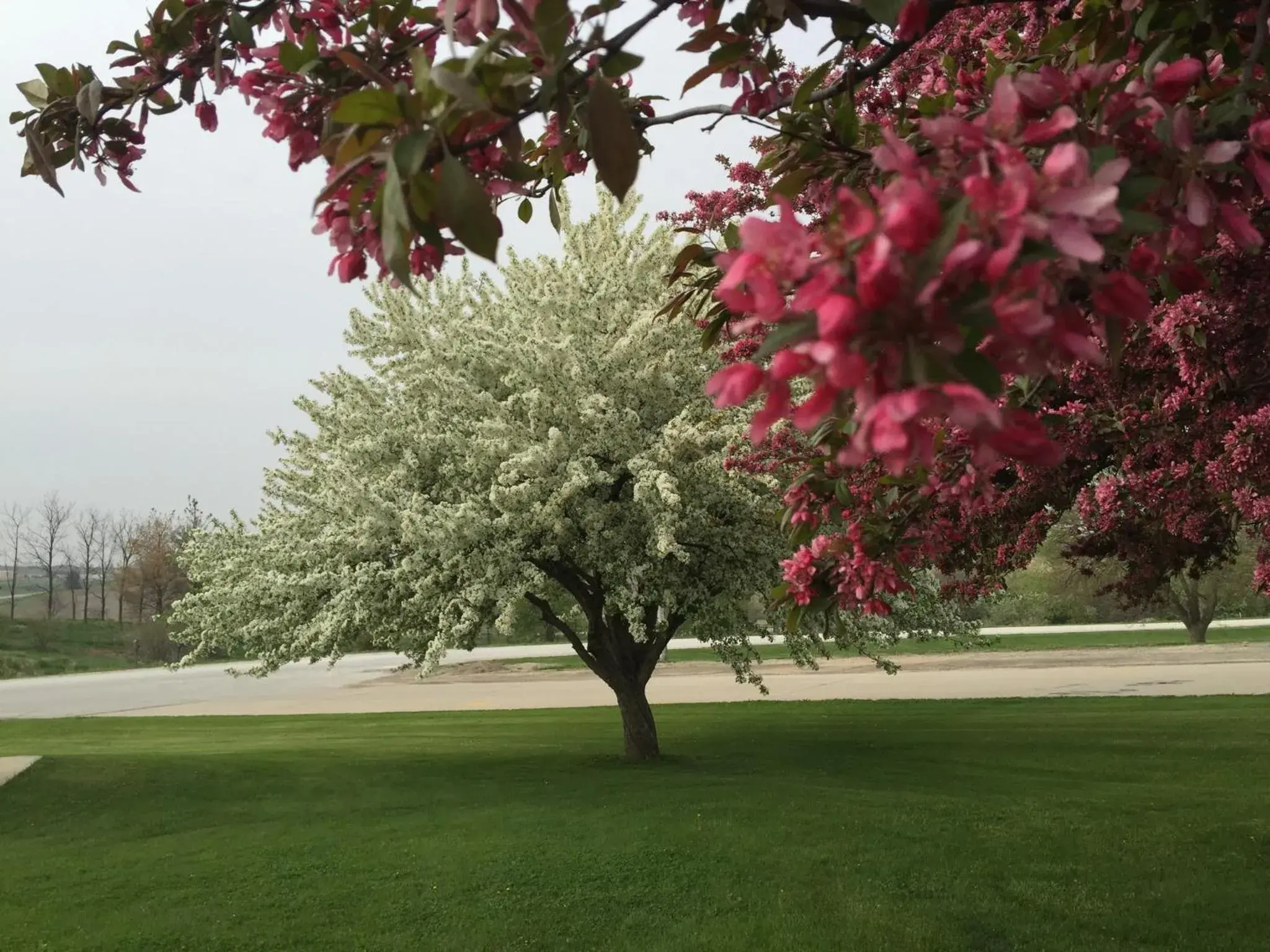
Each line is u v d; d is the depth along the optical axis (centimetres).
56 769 1319
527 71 142
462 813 974
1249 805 883
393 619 1196
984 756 1220
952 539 418
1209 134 159
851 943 571
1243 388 466
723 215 575
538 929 622
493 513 1177
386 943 611
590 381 1201
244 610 1265
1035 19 308
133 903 712
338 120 131
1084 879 673
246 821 996
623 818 895
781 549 1166
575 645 1348
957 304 96
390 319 1339
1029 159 130
